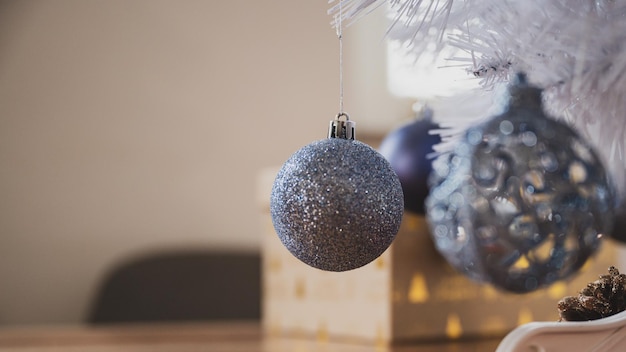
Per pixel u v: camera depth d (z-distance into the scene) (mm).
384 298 1095
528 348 573
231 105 2211
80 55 2139
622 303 614
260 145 2223
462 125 776
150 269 2137
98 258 2129
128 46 2166
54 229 2109
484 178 807
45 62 2117
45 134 2113
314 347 1134
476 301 1143
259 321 2166
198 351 1143
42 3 2117
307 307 1241
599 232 801
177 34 2189
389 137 980
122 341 1285
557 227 793
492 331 1153
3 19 2090
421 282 1106
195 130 2193
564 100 663
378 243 575
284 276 1294
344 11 619
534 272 819
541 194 789
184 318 2137
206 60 2205
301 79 2238
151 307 2125
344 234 566
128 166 2156
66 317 2105
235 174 2209
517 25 625
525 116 797
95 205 2135
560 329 570
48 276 2102
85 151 2135
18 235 2090
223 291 2162
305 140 2242
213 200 2193
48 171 2113
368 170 571
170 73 2186
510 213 800
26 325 2082
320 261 579
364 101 2131
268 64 2234
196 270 2156
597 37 600
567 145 791
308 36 2242
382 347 1091
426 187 954
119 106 2156
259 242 2205
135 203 2154
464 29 646
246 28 2227
